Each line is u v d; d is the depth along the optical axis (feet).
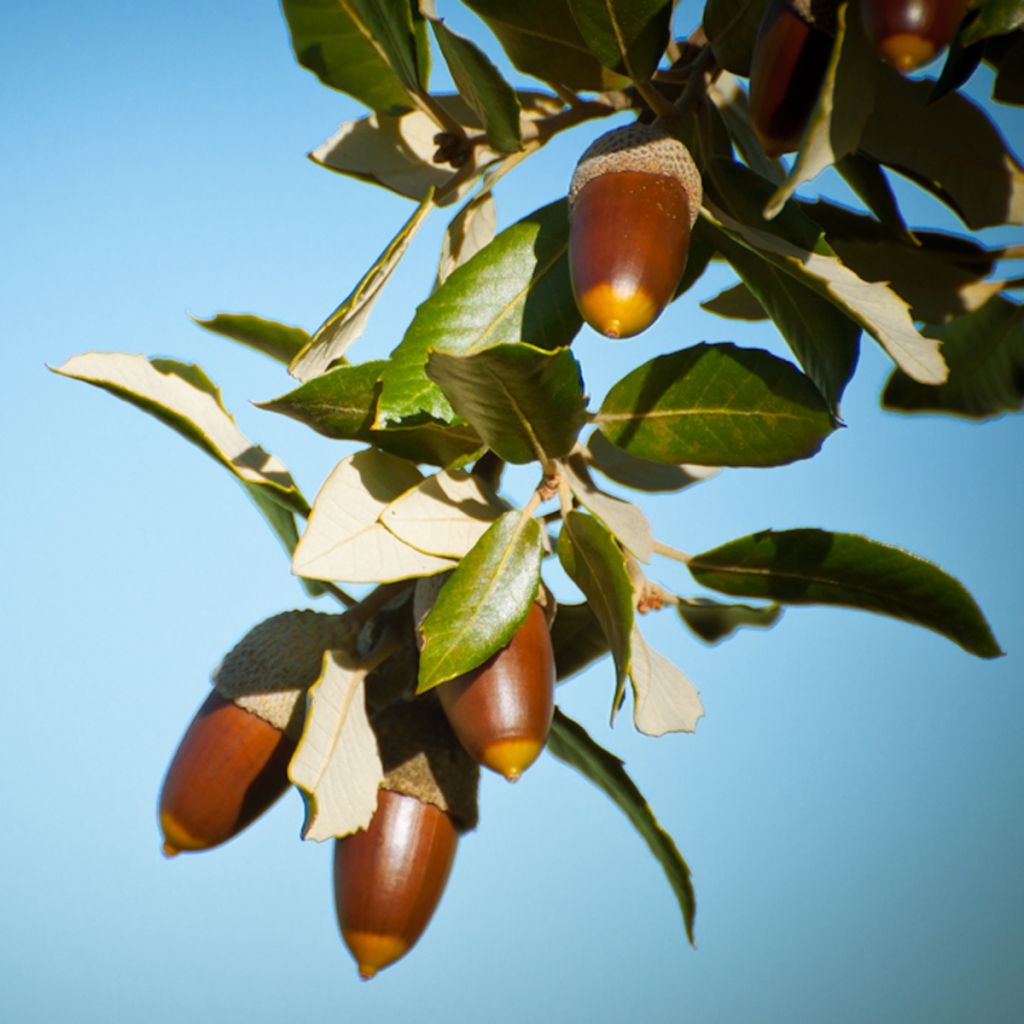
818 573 1.04
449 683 0.99
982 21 0.97
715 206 1.04
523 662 0.99
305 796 0.97
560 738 1.08
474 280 1.02
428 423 0.99
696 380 1.01
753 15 1.04
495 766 0.98
